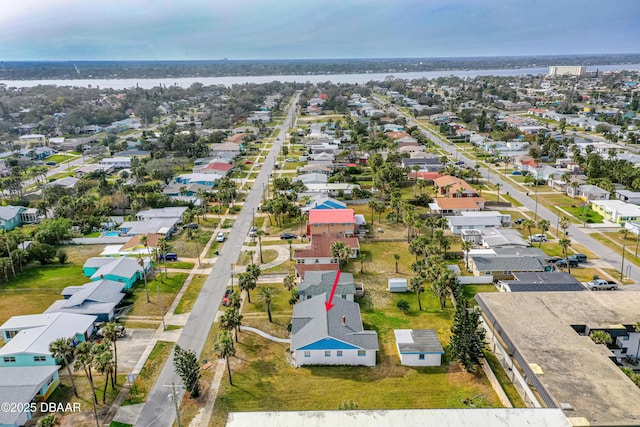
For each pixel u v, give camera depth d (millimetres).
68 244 109062
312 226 111062
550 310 65562
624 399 46812
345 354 62969
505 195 141875
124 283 84438
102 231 116750
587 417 43938
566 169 162125
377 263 97062
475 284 87375
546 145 187250
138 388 58562
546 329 60375
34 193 148750
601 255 98188
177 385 58812
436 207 125500
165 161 173375
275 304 79625
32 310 78188
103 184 142500
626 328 61312
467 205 125000
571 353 55000
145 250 100375
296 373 61562
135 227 114375
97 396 57219
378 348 62812
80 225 117688
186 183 160750
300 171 170500
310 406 54844
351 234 110875
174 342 68562
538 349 55906
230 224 121188
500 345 62531
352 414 43281
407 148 197875
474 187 150250
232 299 71500
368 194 144125
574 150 181375
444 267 80500
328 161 182875
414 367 62781
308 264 91000
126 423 52625
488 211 124312
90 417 53531
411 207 123062
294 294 78625
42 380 56281
